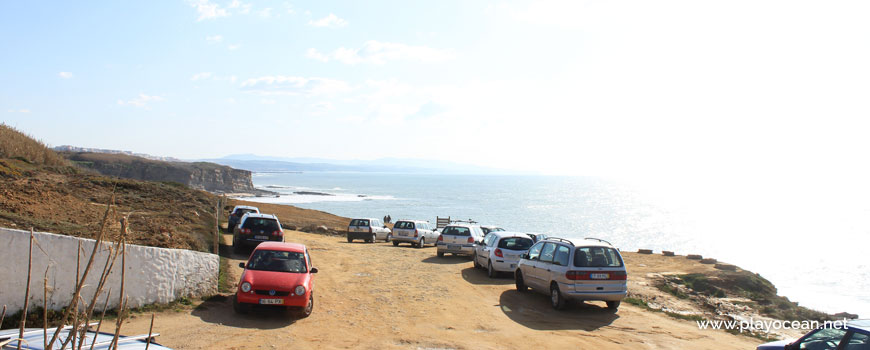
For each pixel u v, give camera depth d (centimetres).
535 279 1422
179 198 2886
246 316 1081
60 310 912
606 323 1165
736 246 6181
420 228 3038
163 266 1102
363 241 3309
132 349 420
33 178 2106
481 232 2652
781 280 3781
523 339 989
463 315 1190
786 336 1152
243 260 1831
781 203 19050
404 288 1502
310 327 1021
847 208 16138
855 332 603
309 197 14650
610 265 1273
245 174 17988
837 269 4356
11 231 873
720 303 1509
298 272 1156
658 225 8912
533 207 12712
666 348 962
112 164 13638
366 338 955
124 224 262
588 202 16125
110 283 993
